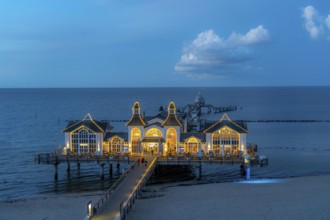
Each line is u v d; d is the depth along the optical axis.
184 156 78.88
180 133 85.75
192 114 187.62
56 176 80.25
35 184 76.06
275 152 110.94
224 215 53.16
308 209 54.47
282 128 167.25
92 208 49.50
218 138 82.88
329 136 143.38
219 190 67.50
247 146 92.81
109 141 85.25
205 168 89.31
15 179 80.12
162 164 78.75
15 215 54.84
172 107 85.69
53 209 57.47
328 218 50.69
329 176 79.69
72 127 85.19
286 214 52.72
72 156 80.25
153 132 85.12
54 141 131.75
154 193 66.06
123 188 61.47
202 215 53.44
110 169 83.00
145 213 54.59
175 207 57.31
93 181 78.25
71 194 67.31
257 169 89.06
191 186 71.56
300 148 117.75
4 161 98.38
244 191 66.25
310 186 69.00
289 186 69.50
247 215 52.91
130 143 84.88
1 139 135.75
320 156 104.69
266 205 57.12
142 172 70.38
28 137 140.62
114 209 51.84
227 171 86.38
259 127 171.25
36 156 86.31
